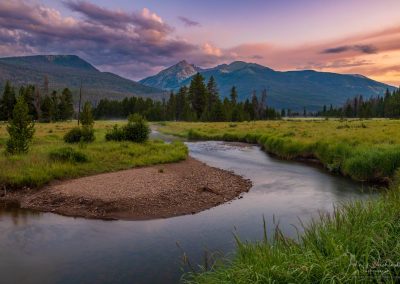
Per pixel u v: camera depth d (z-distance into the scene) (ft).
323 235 21.89
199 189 58.70
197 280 23.56
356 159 68.59
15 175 58.29
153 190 55.83
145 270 28.63
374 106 487.20
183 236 37.11
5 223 41.81
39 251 33.14
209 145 142.20
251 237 35.81
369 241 19.29
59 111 353.92
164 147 104.94
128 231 39.19
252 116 379.76
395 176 55.16
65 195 52.21
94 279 27.27
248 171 80.23
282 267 18.45
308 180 68.13
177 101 418.51
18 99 78.59
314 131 139.95
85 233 38.47
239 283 18.38
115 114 479.41
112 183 60.18
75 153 75.82
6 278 27.63
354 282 16.38
